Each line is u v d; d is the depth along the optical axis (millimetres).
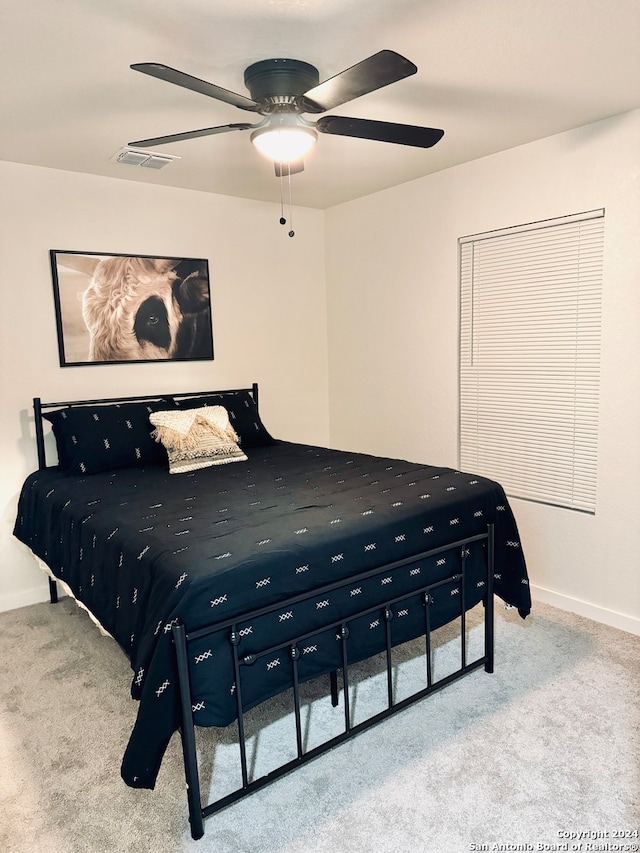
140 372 3510
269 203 3980
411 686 2289
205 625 1575
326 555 1828
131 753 1503
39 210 3074
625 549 2703
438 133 1966
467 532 2285
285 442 3775
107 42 1767
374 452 4094
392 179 3488
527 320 3039
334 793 1747
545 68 2031
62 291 3174
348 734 1898
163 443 3035
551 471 3018
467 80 2119
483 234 3178
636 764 1829
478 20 1697
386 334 3883
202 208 3672
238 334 3922
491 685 2273
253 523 1983
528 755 1880
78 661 2555
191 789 1571
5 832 1634
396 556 2020
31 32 1696
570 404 2891
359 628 1938
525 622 2812
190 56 1866
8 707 2221
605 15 1683
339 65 1952
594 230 2691
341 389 4305
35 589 3197
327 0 1565
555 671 2369
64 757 1939
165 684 1516
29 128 2480
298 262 4168
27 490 2959
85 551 2211
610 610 2783
